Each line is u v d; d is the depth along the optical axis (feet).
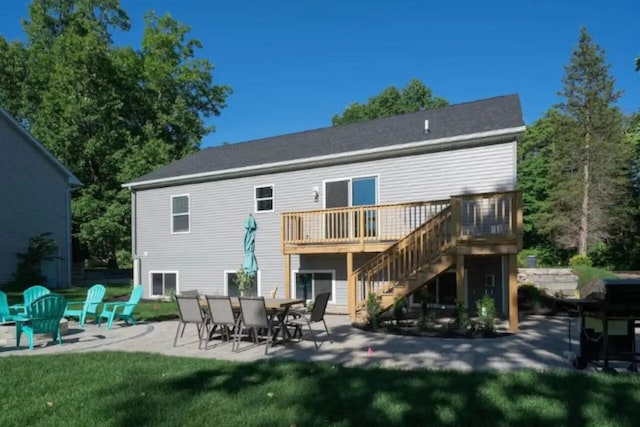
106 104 88.02
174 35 106.73
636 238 88.84
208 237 52.70
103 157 88.48
